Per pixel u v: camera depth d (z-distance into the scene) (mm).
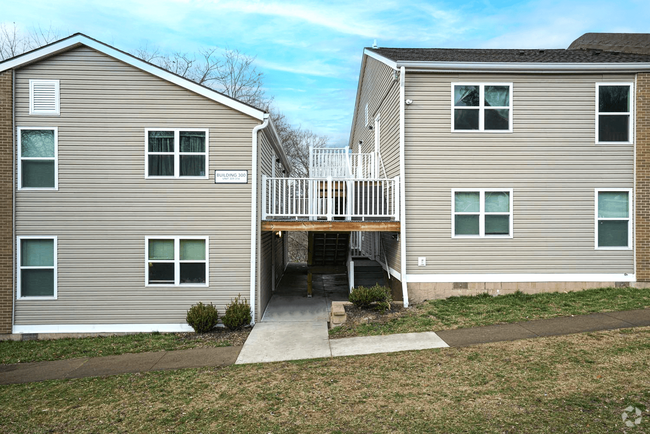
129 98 10758
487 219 11367
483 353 7379
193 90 10773
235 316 10312
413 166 11250
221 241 10914
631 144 11219
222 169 10914
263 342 9203
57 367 8359
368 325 9680
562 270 11289
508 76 11211
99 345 9773
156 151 10836
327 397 6137
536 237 11289
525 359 6961
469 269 11328
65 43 10461
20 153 10617
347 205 11523
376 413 5566
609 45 14133
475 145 11258
